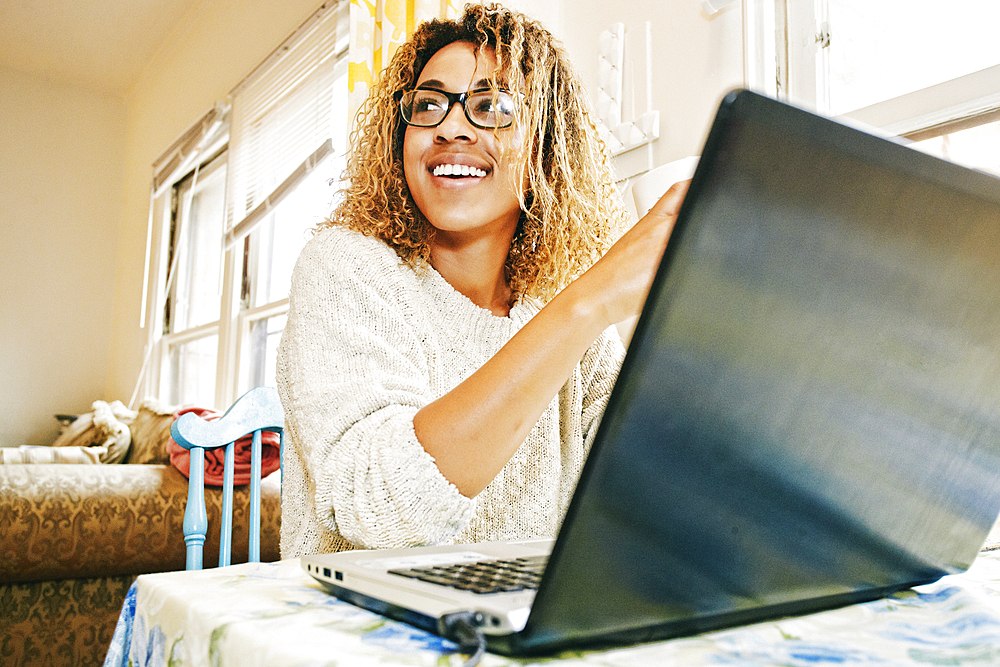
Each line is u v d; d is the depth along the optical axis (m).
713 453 0.29
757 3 1.67
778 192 0.26
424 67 1.04
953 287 0.32
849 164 0.27
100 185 4.64
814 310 0.29
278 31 3.07
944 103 1.42
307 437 0.67
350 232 0.89
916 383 0.33
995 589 0.48
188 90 3.91
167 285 4.04
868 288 0.30
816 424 0.31
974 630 0.34
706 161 0.25
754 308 0.28
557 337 0.55
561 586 0.27
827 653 0.31
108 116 4.72
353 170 1.05
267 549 1.96
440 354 0.89
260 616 0.36
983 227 0.31
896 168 0.28
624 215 1.23
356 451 0.59
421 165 0.96
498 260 1.05
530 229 1.09
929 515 0.38
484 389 0.55
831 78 1.62
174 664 0.40
